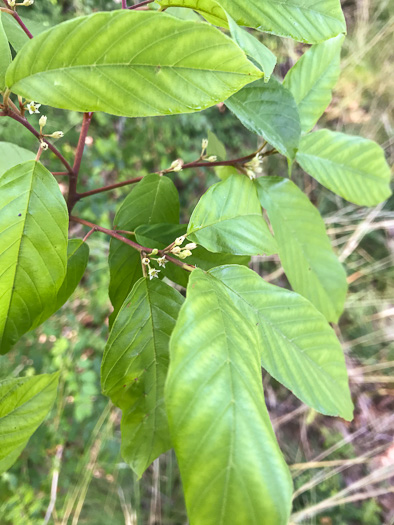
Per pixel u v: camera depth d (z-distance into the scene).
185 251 0.17
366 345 0.70
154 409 0.17
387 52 0.72
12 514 0.50
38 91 0.14
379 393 0.70
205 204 0.18
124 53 0.13
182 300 0.18
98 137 0.60
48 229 0.15
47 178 0.15
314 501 0.61
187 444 0.11
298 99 0.23
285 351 0.18
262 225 0.19
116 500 0.58
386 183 0.26
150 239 0.20
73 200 0.21
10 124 0.40
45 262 0.15
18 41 0.20
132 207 0.21
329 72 0.23
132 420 0.17
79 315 0.61
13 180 0.15
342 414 0.18
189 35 0.13
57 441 0.55
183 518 0.58
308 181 0.73
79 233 0.60
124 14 0.13
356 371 0.68
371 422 0.67
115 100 0.14
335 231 0.69
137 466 0.17
